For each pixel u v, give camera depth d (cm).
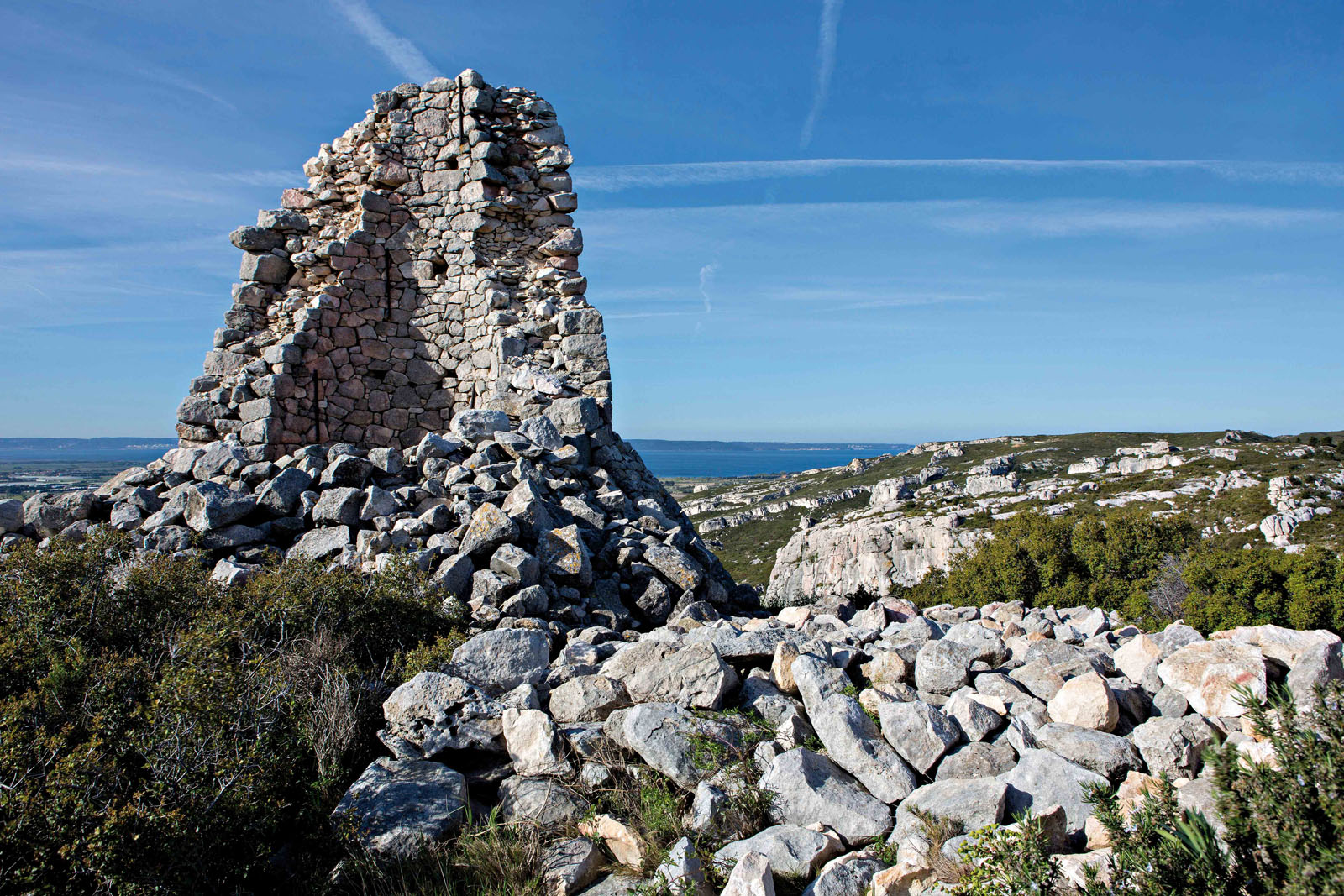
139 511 884
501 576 733
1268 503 4384
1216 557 1825
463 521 811
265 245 1259
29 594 582
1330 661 441
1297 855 273
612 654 633
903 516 6391
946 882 338
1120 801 370
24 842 342
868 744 442
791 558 6538
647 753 452
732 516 8856
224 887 378
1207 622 1742
